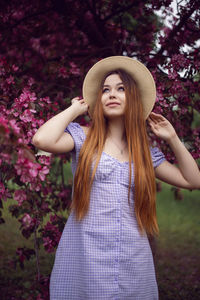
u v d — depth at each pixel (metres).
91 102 2.10
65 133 1.83
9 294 3.03
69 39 3.96
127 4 3.42
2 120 1.38
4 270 3.53
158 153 2.01
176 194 3.80
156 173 2.01
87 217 1.69
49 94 2.94
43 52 3.89
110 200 1.70
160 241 5.66
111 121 1.93
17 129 1.43
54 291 1.69
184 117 2.93
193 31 2.90
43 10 3.33
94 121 1.87
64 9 3.21
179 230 6.59
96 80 2.06
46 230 2.46
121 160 1.82
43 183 2.26
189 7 2.80
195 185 1.98
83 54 3.37
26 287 3.10
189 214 8.13
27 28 3.57
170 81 2.47
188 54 2.67
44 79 3.38
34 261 3.24
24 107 2.06
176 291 3.44
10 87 2.23
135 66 2.01
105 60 1.98
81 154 1.78
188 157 1.96
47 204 2.41
